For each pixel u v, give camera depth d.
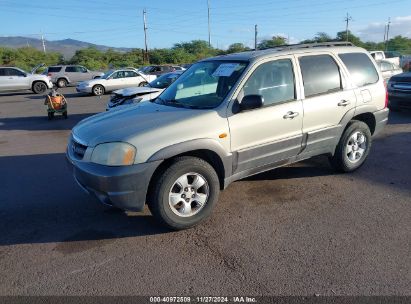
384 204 4.46
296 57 4.65
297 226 3.99
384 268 3.19
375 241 3.63
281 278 3.10
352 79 5.18
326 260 3.34
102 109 14.90
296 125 4.56
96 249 3.65
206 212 4.02
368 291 2.90
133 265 3.36
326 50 5.00
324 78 4.88
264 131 4.28
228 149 4.04
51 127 10.84
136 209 3.67
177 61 68.12
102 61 65.19
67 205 4.71
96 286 3.07
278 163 4.62
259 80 4.30
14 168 6.49
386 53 33.03
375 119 5.50
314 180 5.29
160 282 3.11
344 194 4.79
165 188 3.72
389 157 6.30
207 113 3.95
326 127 4.89
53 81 28.11
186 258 3.45
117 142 3.56
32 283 3.13
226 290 2.98
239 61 4.46
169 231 3.95
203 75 4.69
